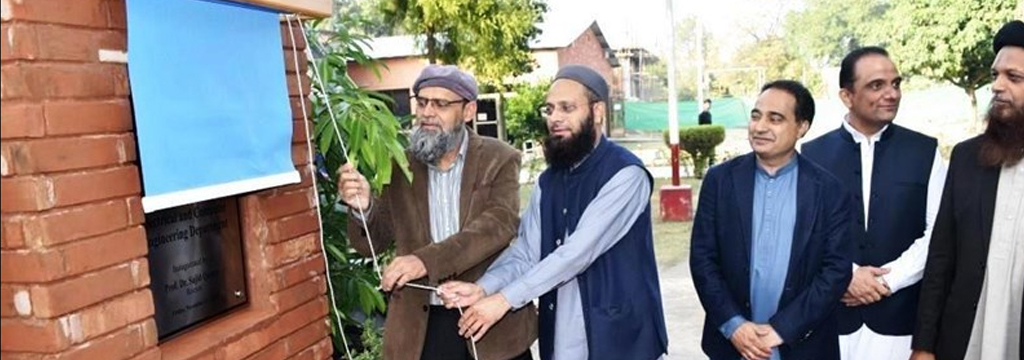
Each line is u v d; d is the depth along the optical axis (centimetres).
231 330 218
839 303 283
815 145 306
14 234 161
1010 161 237
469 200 282
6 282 164
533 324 294
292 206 246
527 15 1195
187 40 192
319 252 260
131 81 176
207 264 225
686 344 512
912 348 266
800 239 258
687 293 638
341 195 279
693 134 1473
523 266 271
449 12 1124
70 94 168
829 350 270
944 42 1163
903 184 285
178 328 214
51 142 163
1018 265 235
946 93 1727
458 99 279
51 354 164
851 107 291
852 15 1862
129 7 176
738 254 266
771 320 256
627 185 250
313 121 284
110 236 177
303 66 256
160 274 208
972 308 247
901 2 1220
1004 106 238
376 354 362
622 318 251
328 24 396
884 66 282
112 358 177
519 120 1630
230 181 205
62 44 166
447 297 255
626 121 2578
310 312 254
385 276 256
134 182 184
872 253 288
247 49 215
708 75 3688
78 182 169
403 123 403
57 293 163
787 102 254
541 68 1938
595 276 254
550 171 269
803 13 2688
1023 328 235
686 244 834
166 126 185
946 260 257
